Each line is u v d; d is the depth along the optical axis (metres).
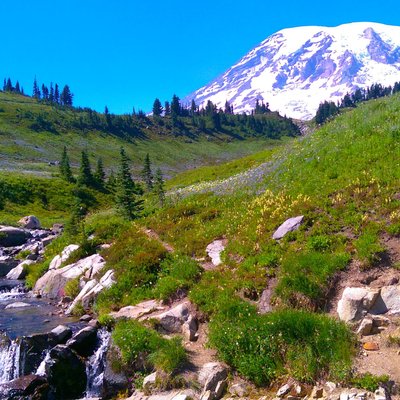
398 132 23.94
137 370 14.19
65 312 20.86
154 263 21.42
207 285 17.72
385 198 18.53
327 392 11.53
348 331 13.21
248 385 12.67
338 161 24.23
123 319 17.03
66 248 28.77
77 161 190.25
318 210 19.78
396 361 12.16
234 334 14.05
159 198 36.09
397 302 14.09
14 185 86.19
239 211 24.80
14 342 16.25
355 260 15.88
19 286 27.22
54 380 14.80
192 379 13.02
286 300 15.25
